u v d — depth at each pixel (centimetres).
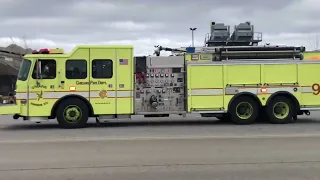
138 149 915
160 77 1434
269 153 854
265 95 1468
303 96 1484
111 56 1389
